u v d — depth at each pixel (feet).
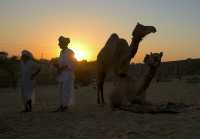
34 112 44.57
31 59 44.83
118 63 45.39
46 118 39.75
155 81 132.05
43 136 32.01
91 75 141.59
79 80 135.54
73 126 35.40
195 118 37.60
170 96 63.21
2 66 148.87
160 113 41.29
